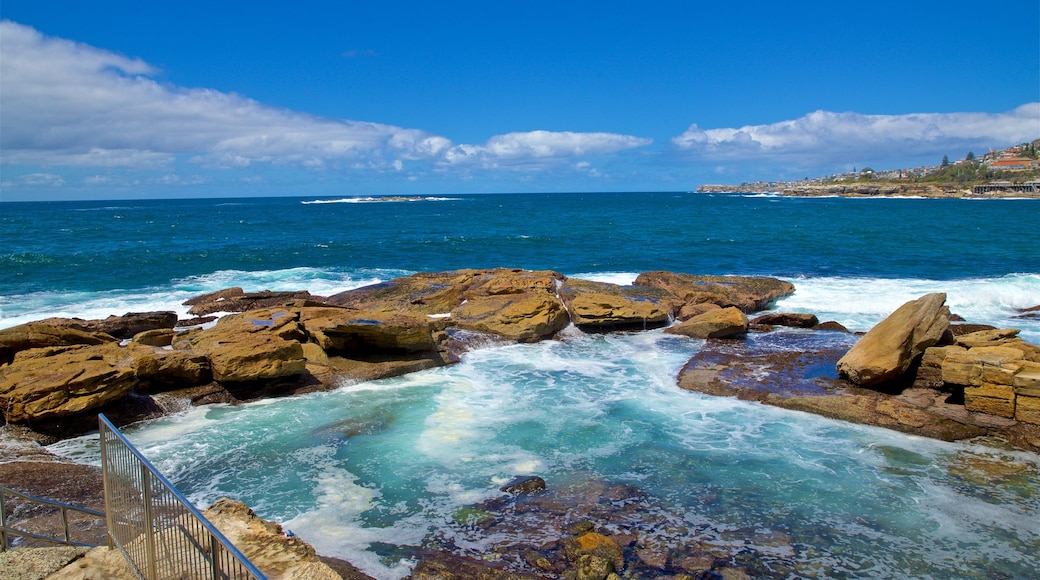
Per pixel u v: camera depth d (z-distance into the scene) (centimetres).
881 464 1286
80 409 1434
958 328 2183
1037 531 1044
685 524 1053
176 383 1661
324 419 1533
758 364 1911
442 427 1476
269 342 1753
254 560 781
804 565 945
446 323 2328
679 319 2528
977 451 1344
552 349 2200
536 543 985
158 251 4712
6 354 1725
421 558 939
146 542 661
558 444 1379
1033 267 3784
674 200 19862
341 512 1088
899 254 4419
